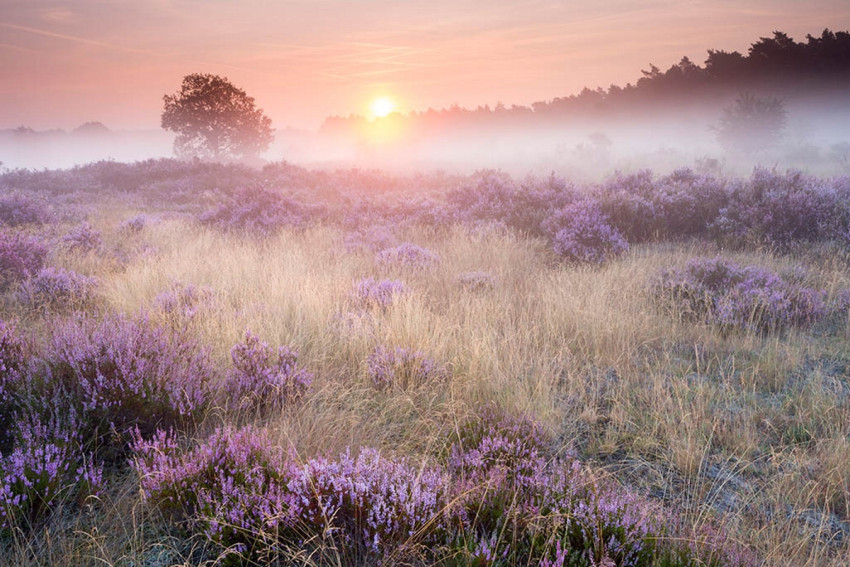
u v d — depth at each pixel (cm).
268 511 252
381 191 1992
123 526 261
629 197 1177
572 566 236
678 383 463
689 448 347
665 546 246
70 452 307
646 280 738
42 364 373
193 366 395
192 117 4869
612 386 471
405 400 416
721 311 611
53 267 732
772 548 262
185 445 340
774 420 407
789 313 605
